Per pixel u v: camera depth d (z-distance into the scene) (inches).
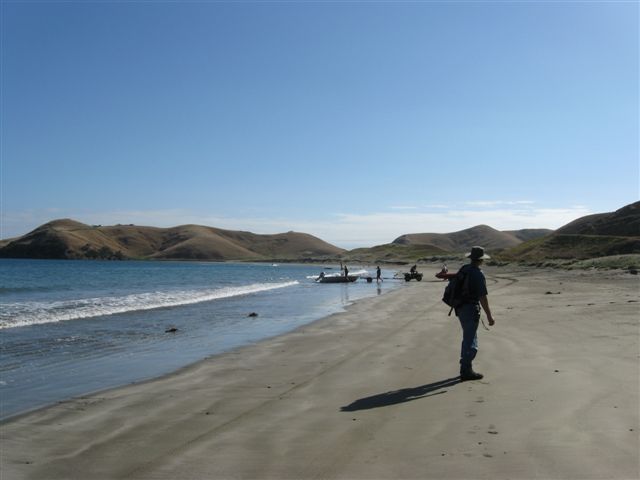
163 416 258.1
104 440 222.8
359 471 177.8
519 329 488.7
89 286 1747.0
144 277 2655.0
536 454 184.1
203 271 4156.0
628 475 165.0
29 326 654.5
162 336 567.8
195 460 194.9
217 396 297.0
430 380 310.5
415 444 200.4
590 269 1923.0
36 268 3959.2
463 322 309.3
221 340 536.1
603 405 236.4
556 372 307.6
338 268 5452.8
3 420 256.8
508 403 248.5
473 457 184.4
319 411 254.7
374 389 295.7
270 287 1758.1
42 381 350.6
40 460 200.5
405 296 1143.6
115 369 390.6
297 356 424.5
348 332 562.3
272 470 182.2
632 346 373.7
